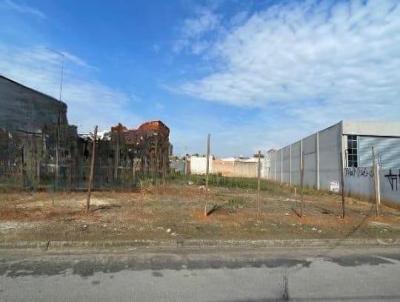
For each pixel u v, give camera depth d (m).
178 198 17.81
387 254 8.81
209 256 8.17
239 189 26.78
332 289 6.13
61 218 11.12
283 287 6.19
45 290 5.79
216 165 69.62
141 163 23.58
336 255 8.59
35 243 8.45
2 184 17.31
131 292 5.78
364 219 13.52
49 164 19.88
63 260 7.53
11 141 18.56
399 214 15.65
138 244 8.82
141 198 17.14
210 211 13.59
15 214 11.48
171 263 7.52
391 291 6.07
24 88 28.19
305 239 9.73
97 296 5.58
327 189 30.75
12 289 5.81
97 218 11.30
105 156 21.38
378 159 28.47
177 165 50.03
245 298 5.64
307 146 37.44
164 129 43.72
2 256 7.78
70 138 21.30
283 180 49.75
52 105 31.70
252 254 8.48
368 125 28.42
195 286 6.14
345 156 28.12
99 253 8.18
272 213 13.84
